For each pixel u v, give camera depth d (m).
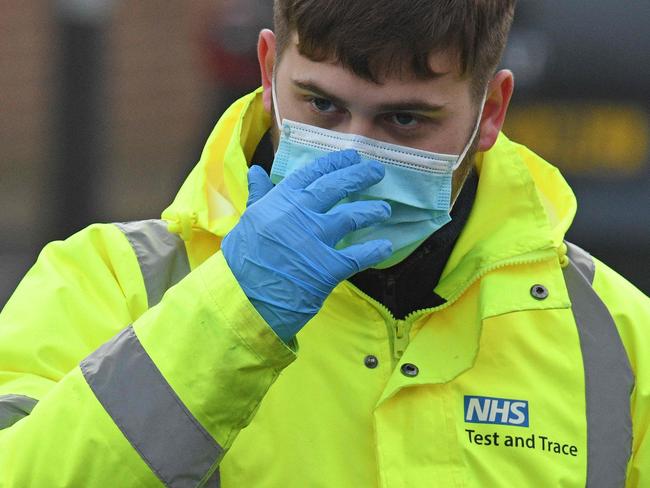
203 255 9.09
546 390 9.12
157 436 7.71
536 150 21.23
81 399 7.82
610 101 21.06
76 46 28.59
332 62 8.25
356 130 8.45
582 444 9.02
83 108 28.77
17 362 8.55
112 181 37.69
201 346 7.75
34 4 39.16
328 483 8.52
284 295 7.77
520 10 21.42
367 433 8.70
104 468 7.71
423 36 8.13
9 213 36.47
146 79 39.06
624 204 20.89
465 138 8.85
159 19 39.00
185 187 9.22
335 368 8.82
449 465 8.70
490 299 9.01
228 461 8.46
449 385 8.94
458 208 9.37
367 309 8.98
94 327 8.73
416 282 9.15
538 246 9.23
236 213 9.14
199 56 29.42
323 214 7.95
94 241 9.09
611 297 9.68
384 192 8.61
